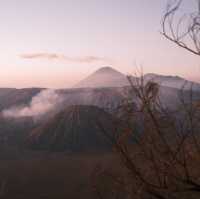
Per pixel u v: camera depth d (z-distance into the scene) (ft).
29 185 249.14
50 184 250.57
